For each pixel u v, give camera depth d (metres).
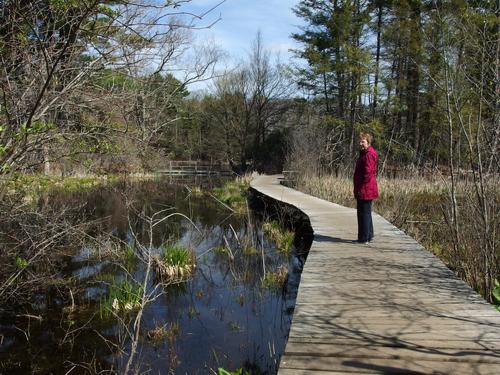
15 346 5.04
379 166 17.20
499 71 5.67
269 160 40.38
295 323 3.64
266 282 7.24
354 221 9.14
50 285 6.84
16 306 6.18
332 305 4.06
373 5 24.39
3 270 5.61
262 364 4.54
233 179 31.14
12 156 4.25
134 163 7.52
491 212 5.60
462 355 3.01
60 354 4.85
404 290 4.47
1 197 4.87
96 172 6.88
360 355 3.05
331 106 27.27
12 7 3.96
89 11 3.43
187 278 7.61
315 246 6.64
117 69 4.67
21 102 4.32
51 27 4.31
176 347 4.98
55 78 4.34
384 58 24.64
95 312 6.01
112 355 4.83
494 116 5.50
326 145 19.88
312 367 2.90
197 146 40.28
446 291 4.42
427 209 10.62
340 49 25.00
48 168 5.94
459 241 6.12
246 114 40.50
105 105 5.21
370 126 22.25
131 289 6.41
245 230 12.19
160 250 9.12
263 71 40.47
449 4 7.73
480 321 3.62
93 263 8.27
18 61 4.58
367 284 4.69
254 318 5.83
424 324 3.57
